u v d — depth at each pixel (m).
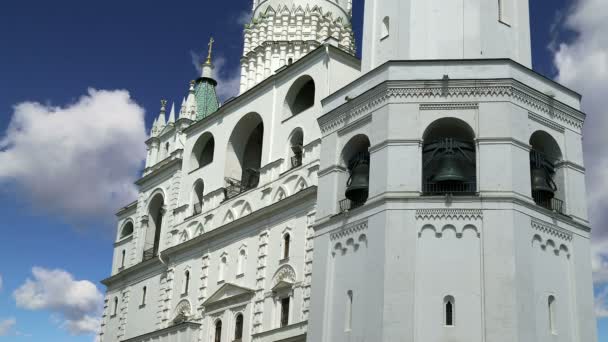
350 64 50.41
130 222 73.69
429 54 39.47
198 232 57.50
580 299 35.97
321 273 38.34
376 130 37.88
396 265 34.47
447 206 35.19
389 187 36.06
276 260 48.56
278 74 53.56
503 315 32.81
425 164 37.00
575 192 38.22
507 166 35.53
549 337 34.19
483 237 34.41
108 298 69.56
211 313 52.66
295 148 51.09
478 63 37.56
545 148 39.09
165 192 65.56
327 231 38.94
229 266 52.75
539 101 38.16
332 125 41.16
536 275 34.84
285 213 49.03
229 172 56.94
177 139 67.56
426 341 33.16
